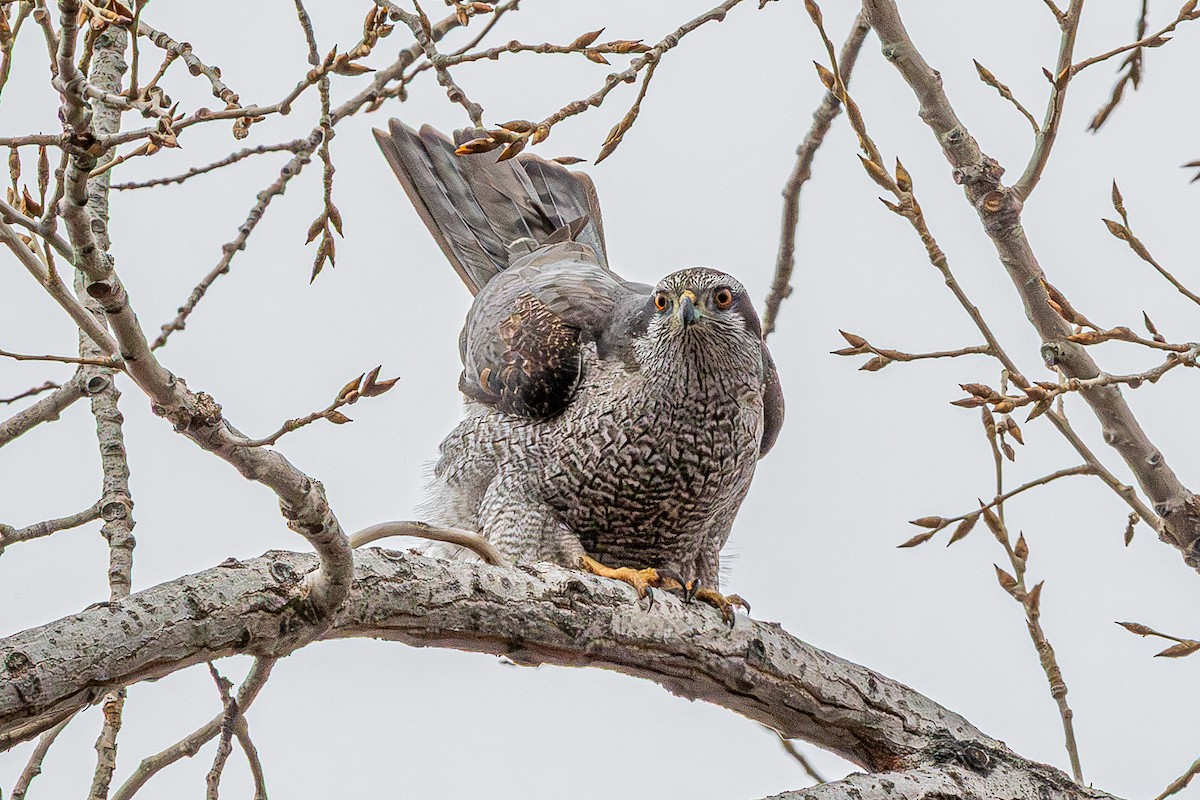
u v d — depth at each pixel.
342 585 6.73
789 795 7.57
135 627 6.33
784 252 11.62
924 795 7.94
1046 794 8.38
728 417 11.23
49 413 9.16
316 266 6.64
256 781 8.56
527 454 11.51
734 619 8.66
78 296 9.12
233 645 6.62
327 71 6.25
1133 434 9.05
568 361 11.50
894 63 9.09
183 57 7.55
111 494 8.80
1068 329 9.12
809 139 11.14
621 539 11.73
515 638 7.89
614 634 8.20
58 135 5.74
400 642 7.64
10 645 6.05
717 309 10.93
